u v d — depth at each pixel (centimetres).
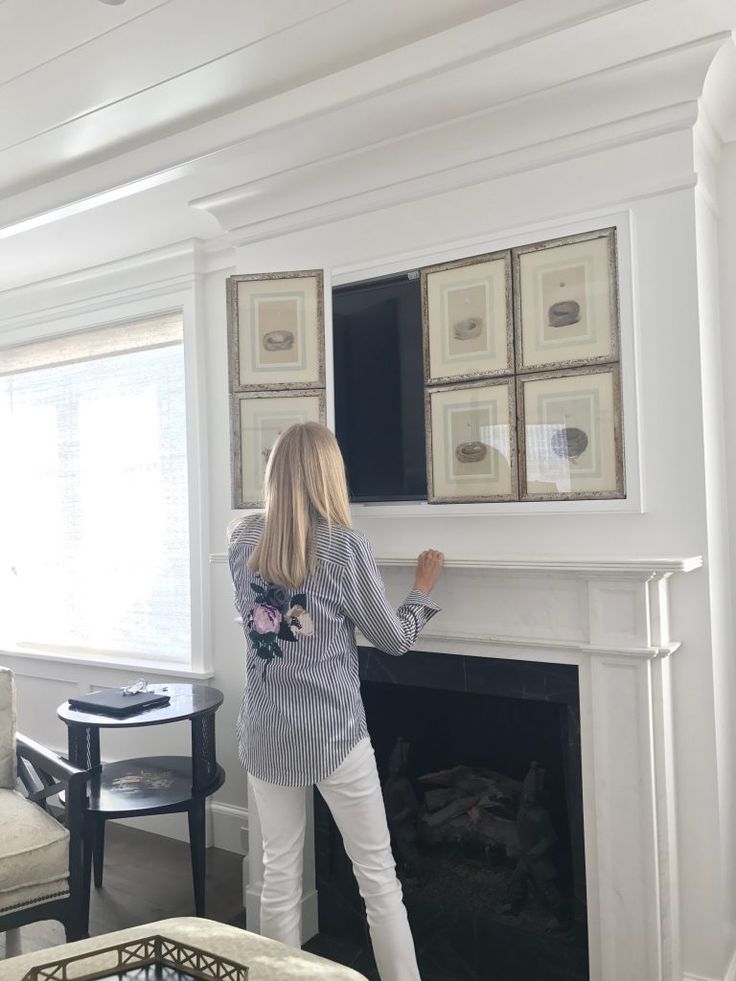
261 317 257
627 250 209
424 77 206
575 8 185
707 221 215
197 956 140
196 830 268
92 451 374
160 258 336
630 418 209
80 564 379
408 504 245
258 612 193
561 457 219
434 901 239
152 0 187
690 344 203
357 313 253
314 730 187
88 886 252
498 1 191
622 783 203
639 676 200
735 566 225
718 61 194
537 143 220
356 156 241
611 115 210
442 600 232
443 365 237
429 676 235
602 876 206
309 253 262
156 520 351
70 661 371
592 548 216
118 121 245
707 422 205
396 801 253
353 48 210
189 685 308
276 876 199
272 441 256
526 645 216
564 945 217
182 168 254
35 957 150
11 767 263
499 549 230
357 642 250
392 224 246
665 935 199
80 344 375
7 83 222
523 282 224
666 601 203
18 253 337
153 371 352
